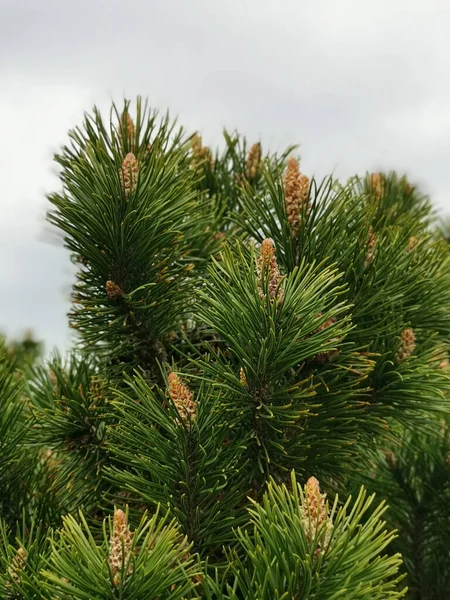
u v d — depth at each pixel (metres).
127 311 0.52
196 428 0.45
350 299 0.52
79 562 0.36
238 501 0.46
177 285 0.53
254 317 0.44
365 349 0.52
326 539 0.38
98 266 0.51
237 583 0.40
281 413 0.46
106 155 0.51
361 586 0.37
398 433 0.62
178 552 0.41
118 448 0.49
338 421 0.51
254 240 0.52
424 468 0.66
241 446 0.46
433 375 0.52
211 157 0.69
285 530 0.37
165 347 0.56
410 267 0.54
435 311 0.55
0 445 0.53
